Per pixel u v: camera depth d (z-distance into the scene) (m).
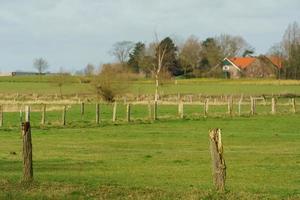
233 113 73.50
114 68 105.25
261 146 42.31
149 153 38.12
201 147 41.88
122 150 40.00
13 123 61.06
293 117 68.19
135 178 26.53
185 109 86.12
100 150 39.84
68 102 103.62
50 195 20.19
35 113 76.31
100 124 59.66
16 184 22.02
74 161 33.47
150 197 19.86
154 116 66.81
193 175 27.81
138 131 53.69
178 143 44.47
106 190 21.27
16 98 118.12
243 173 28.83
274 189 23.36
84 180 25.34
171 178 26.67
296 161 33.78
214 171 20.23
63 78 144.25
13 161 33.00
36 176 26.48
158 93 131.00
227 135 50.00
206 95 122.31
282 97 115.44
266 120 64.56
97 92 103.88
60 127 56.78
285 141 45.69
